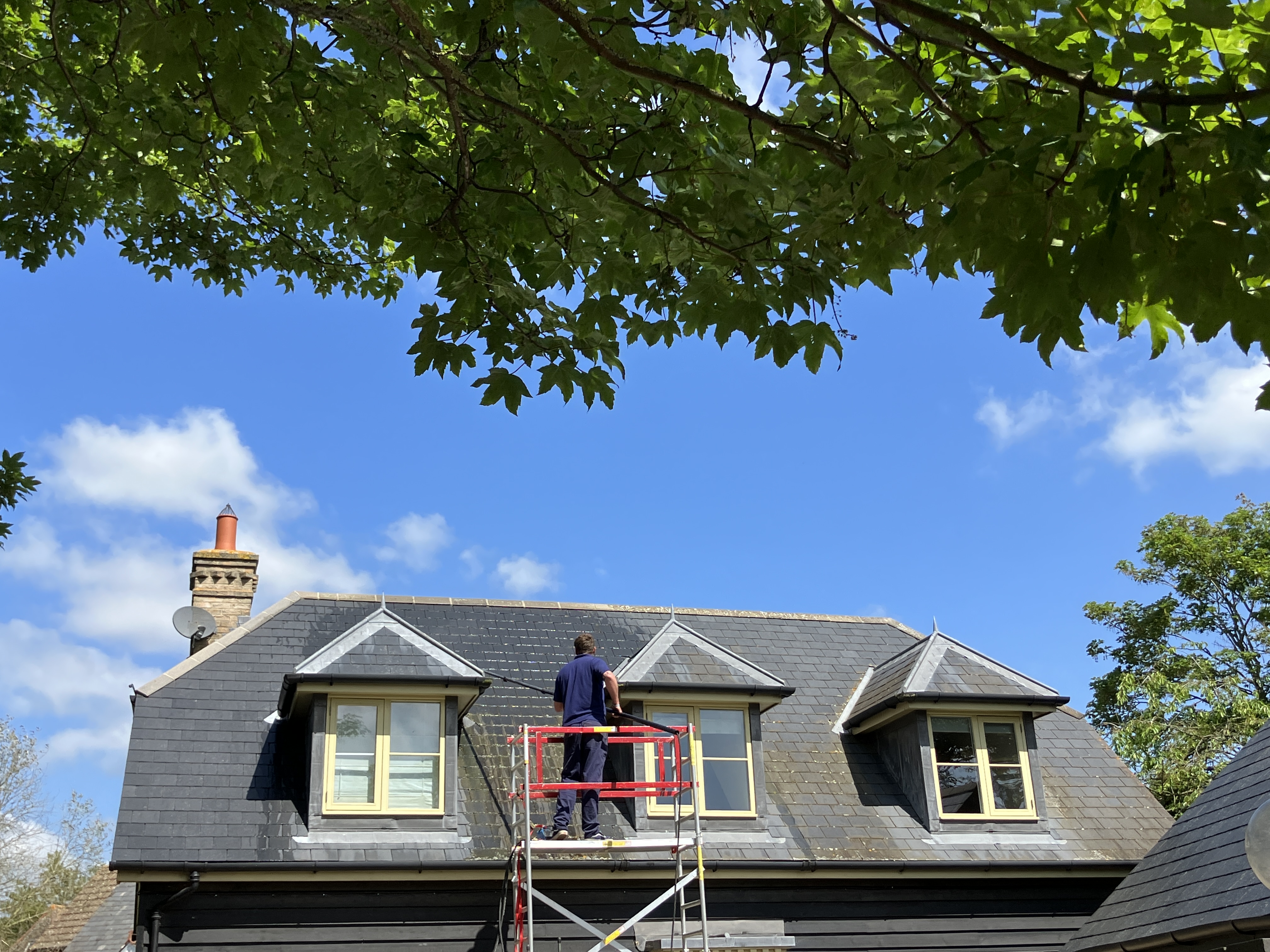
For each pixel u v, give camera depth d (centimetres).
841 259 521
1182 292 335
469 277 580
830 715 1650
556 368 605
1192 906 1119
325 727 1302
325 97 663
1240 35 340
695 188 550
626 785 1179
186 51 500
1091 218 340
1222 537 2909
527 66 575
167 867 1162
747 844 1361
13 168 884
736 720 1448
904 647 1875
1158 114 325
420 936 1227
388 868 1217
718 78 534
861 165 430
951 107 425
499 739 1465
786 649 1806
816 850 1373
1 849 4219
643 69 455
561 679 1203
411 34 570
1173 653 2869
